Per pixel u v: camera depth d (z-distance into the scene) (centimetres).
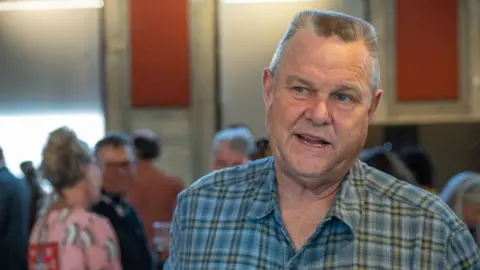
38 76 650
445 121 560
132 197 388
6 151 657
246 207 130
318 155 119
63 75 646
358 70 117
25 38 648
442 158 542
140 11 619
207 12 617
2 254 361
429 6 602
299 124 119
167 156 623
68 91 645
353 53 118
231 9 629
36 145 655
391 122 565
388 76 606
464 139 540
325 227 121
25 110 656
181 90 621
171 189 394
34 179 397
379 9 604
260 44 628
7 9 646
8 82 654
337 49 117
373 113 126
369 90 120
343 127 118
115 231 268
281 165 124
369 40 121
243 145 341
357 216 121
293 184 125
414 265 117
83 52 640
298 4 623
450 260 118
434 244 118
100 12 634
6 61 652
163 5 618
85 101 643
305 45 119
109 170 289
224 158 338
